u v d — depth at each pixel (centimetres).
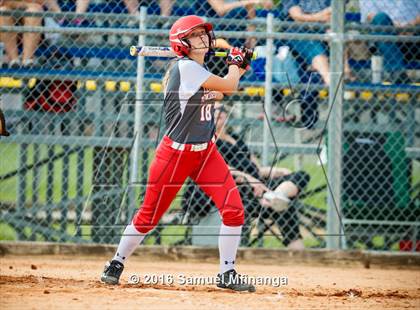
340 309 1565
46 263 2378
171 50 1778
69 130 2711
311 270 2414
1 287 1717
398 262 2528
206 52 1778
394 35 2647
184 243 2747
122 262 1825
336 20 2516
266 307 1541
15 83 2722
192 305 1521
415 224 2566
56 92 2684
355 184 2709
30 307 1447
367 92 2748
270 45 2528
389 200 2703
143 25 2581
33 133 2705
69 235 2736
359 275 2323
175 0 2725
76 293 1647
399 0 2761
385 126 2744
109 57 2744
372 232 2683
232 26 2736
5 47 2717
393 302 1706
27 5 2720
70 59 2673
